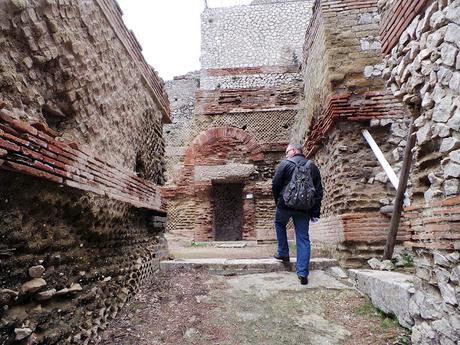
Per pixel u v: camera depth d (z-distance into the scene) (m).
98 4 3.09
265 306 3.57
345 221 4.72
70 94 2.62
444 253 2.13
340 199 5.08
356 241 4.64
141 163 4.54
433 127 2.26
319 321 3.23
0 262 1.82
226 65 13.26
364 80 5.23
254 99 12.20
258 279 4.31
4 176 1.78
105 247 3.24
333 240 5.16
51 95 2.47
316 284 4.11
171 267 4.81
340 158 5.09
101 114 3.20
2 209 1.83
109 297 3.21
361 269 4.38
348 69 5.30
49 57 2.32
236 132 11.96
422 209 2.44
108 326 3.06
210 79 12.80
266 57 13.36
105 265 3.21
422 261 2.48
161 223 5.03
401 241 4.56
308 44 7.64
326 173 6.01
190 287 4.08
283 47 13.45
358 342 2.84
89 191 2.65
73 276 2.62
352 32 5.48
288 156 4.51
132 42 4.11
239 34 13.66
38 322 2.11
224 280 4.34
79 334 2.55
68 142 2.43
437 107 2.20
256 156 11.68
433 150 2.36
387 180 4.84
